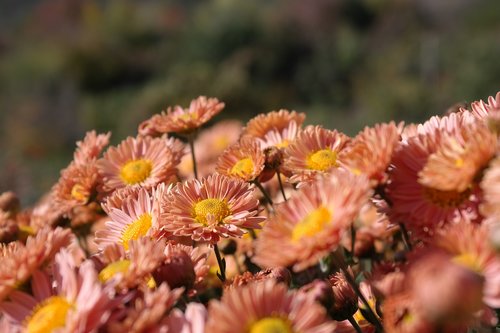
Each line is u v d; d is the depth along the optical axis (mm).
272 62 4672
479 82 3049
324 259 424
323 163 411
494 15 4852
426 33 4969
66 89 4301
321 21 5215
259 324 296
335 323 305
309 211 323
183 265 343
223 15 5121
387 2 5438
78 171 490
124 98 4426
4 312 332
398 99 3230
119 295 330
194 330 304
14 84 4582
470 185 323
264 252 312
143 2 7496
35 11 7086
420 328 289
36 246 341
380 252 483
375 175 328
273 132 497
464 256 301
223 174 446
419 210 330
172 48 5375
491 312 298
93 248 546
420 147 336
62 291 329
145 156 487
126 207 420
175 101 3186
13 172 1883
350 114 3623
